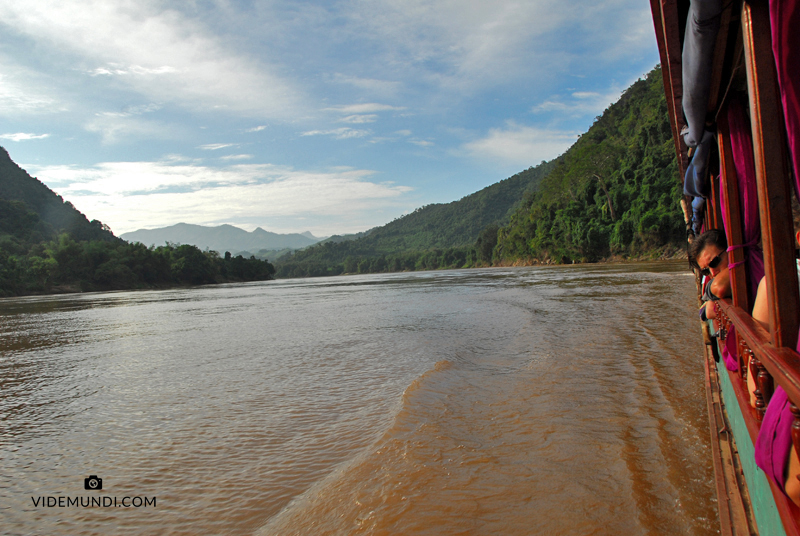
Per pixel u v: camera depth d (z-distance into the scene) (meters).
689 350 8.76
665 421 5.36
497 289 31.14
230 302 36.09
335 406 7.05
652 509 3.59
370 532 3.60
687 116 3.25
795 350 1.82
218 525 4.02
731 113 3.05
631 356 8.62
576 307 16.91
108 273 88.38
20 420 7.36
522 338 11.40
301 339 13.99
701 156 3.93
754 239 3.16
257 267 139.50
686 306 14.84
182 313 26.98
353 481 4.47
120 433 6.48
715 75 2.57
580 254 79.88
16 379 10.52
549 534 3.40
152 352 13.25
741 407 2.67
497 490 4.11
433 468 4.62
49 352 14.30
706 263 4.20
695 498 3.69
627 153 79.62
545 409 6.12
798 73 1.52
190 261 111.88
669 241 63.91
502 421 5.81
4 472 5.40
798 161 1.62
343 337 13.85
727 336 3.46
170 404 7.77
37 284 77.19
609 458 4.55
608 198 76.50
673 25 2.70
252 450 5.59
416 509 3.89
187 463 5.34
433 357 9.96
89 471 5.30
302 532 3.73
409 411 6.32
